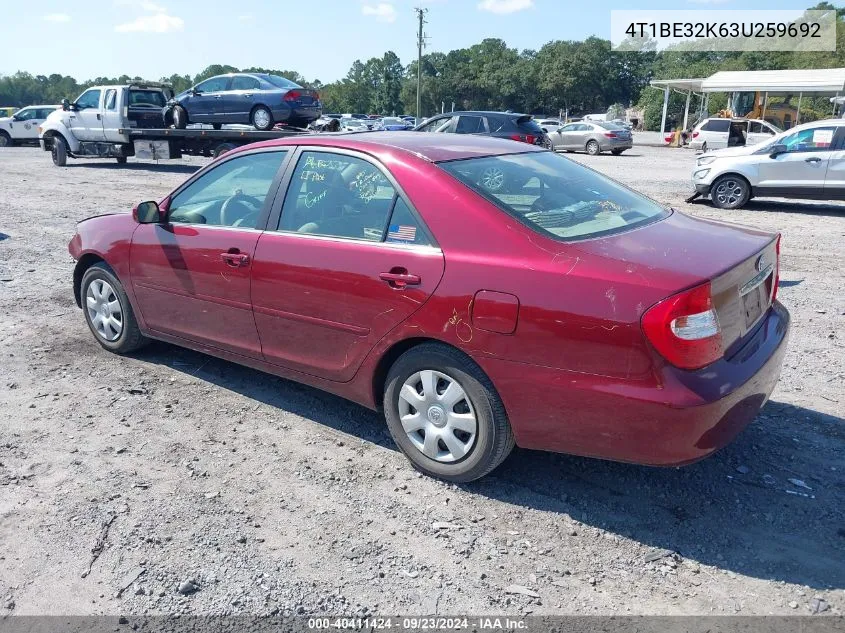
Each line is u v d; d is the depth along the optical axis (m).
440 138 4.21
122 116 19.62
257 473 3.72
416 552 3.08
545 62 110.62
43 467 3.76
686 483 3.58
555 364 3.06
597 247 3.14
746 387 3.01
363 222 3.72
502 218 3.30
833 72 34.22
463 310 3.25
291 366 4.12
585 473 3.70
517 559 3.03
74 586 2.88
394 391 3.66
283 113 17.30
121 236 4.95
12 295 7.00
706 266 2.99
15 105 140.25
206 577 2.92
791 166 12.66
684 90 44.25
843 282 7.57
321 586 2.87
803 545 3.09
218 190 4.50
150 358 5.33
